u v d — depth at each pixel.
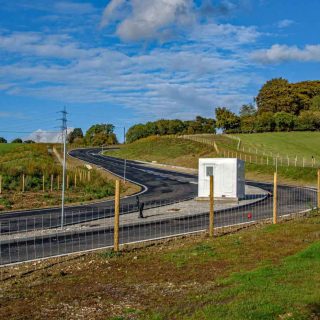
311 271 11.09
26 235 19.59
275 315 8.23
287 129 103.38
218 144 87.81
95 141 148.75
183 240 17.41
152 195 40.94
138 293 10.47
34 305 9.78
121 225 22.25
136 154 95.06
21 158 64.00
